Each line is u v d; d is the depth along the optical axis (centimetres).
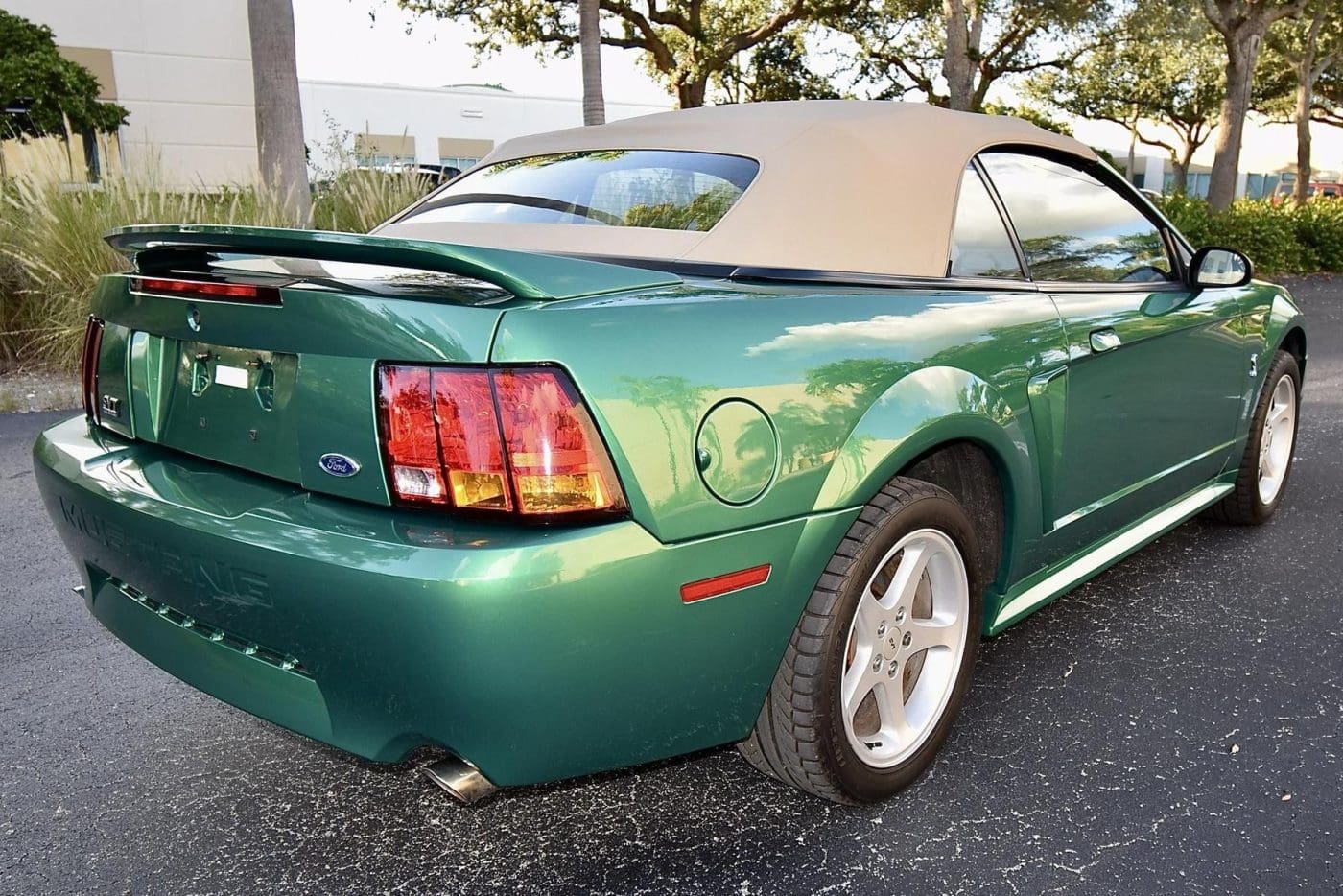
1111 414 296
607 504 171
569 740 178
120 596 220
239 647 193
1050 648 317
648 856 215
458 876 209
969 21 2289
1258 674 298
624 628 174
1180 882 205
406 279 190
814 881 206
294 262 208
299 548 173
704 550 181
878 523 210
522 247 265
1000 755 254
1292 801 234
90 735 266
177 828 226
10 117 1578
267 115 986
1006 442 245
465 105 3638
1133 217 339
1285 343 430
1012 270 278
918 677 241
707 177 271
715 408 183
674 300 192
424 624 163
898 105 300
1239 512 420
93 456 227
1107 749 256
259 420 194
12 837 222
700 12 2592
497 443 166
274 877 209
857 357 211
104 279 239
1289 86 3969
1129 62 3844
